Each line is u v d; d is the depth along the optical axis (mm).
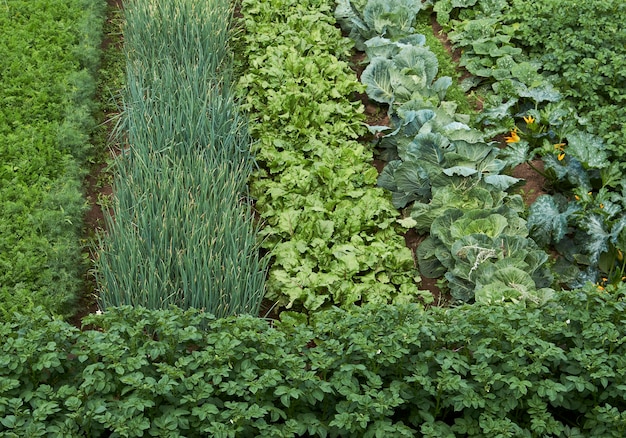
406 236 5609
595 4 6422
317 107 5992
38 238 5148
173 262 5055
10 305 4891
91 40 6359
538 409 4445
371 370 4559
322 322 4652
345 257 5223
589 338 4609
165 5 6242
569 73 6168
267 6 6770
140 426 4293
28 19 6441
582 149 5656
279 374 4410
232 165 5523
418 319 4652
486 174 5602
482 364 4496
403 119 5934
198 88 5887
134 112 5719
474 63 6457
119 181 5582
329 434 4508
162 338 4566
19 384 4375
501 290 4977
